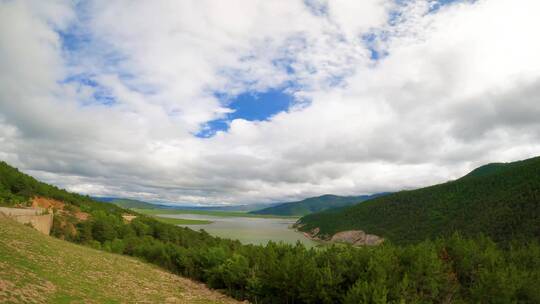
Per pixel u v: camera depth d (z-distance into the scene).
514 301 51.88
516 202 163.12
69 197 178.38
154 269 74.62
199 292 59.31
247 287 63.84
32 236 45.66
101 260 54.69
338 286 53.91
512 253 79.31
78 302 28.19
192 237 177.62
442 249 73.56
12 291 24.09
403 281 48.72
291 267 58.81
